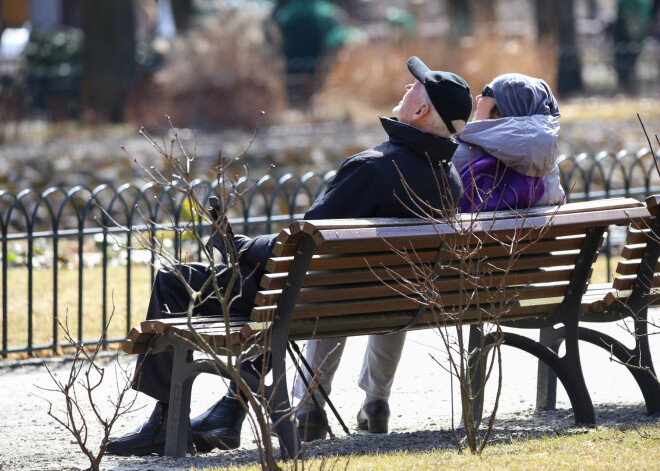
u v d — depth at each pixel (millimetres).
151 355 14852
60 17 125938
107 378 20516
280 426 13672
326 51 93500
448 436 15547
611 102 82000
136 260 33531
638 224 15672
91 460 13586
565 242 15516
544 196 16453
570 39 98750
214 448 15359
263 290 14656
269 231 26344
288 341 14391
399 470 12383
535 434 15203
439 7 97625
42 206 40406
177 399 14383
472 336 16016
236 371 12188
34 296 28703
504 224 14570
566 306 15961
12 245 35375
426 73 14758
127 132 67125
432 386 19438
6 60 102562
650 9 125125
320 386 15336
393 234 13406
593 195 30156
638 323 16453
